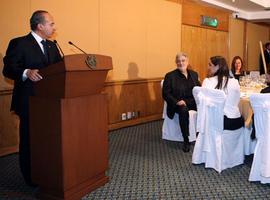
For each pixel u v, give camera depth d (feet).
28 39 8.55
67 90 7.32
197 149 10.89
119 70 17.08
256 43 33.65
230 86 10.11
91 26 15.31
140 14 18.10
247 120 10.68
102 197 8.35
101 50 15.94
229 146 10.38
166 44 20.26
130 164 11.14
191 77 13.88
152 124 18.44
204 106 10.17
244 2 25.32
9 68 8.17
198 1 22.89
